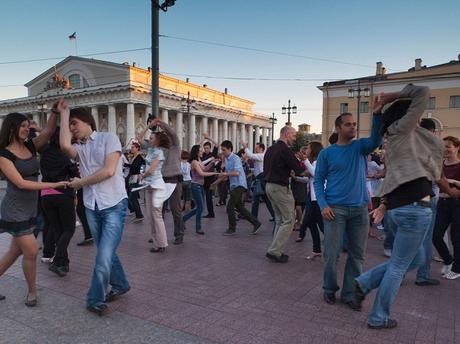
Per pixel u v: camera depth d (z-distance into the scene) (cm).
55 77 5944
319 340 325
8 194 381
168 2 885
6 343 314
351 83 4253
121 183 388
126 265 546
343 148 392
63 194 498
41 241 722
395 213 338
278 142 569
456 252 497
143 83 5259
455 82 3741
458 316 380
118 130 5722
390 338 330
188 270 525
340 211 390
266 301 412
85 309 385
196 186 776
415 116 317
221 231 817
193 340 322
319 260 588
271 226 883
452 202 500
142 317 367
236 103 7681
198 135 6738
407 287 469
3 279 475
